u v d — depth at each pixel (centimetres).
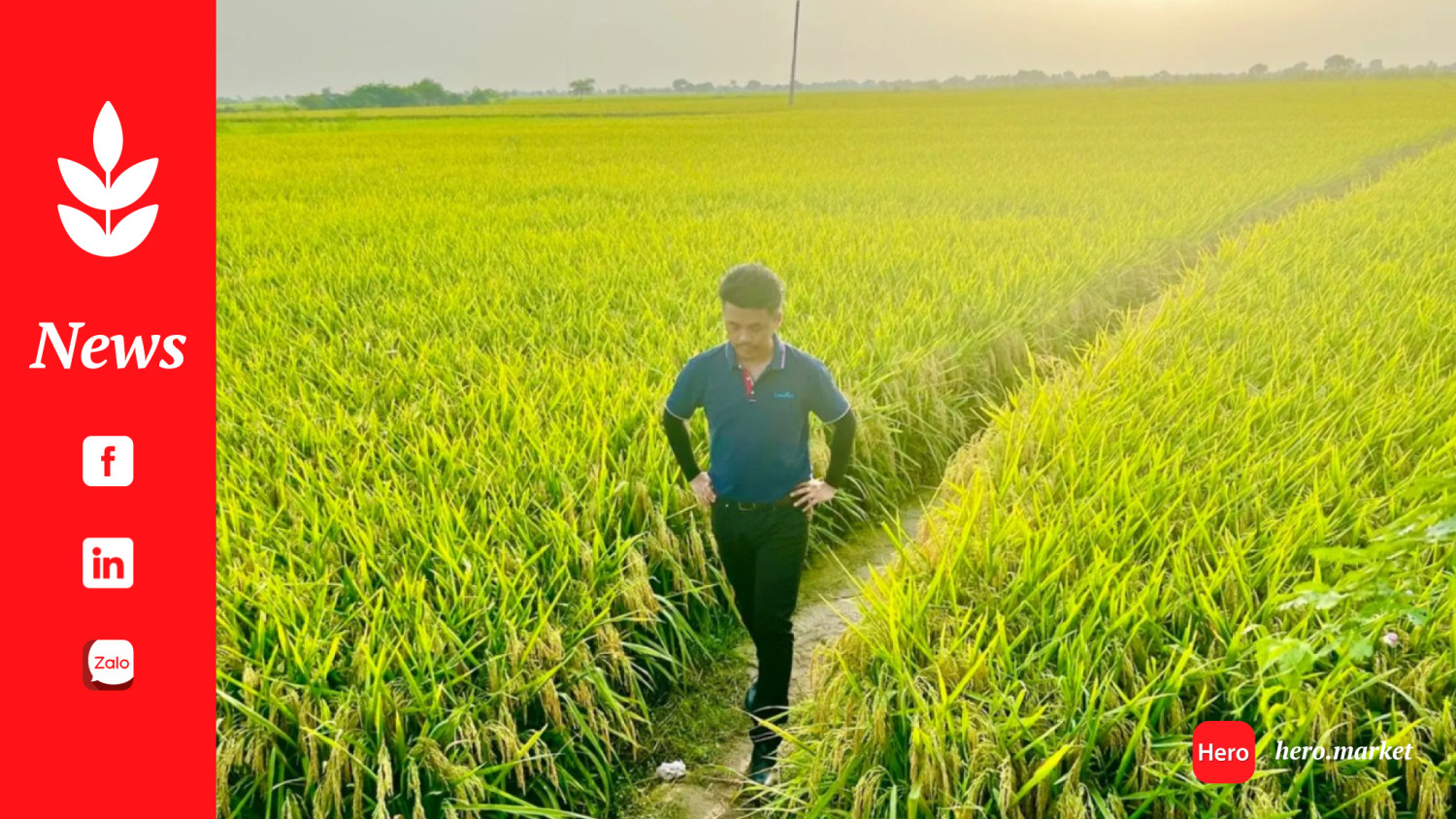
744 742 398
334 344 717
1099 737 296
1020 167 2162
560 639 362
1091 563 376
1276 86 9338
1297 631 307
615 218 1391
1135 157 2375
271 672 332
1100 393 571
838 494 573
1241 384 557
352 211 1525
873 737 300
